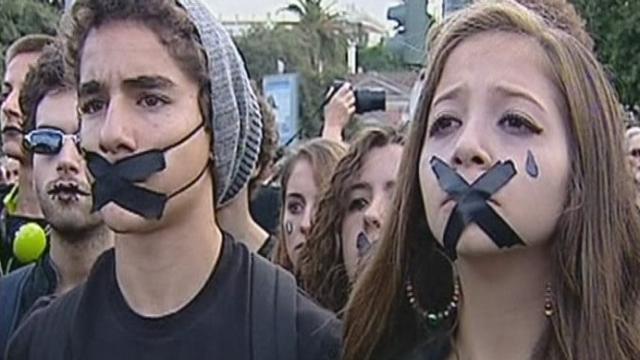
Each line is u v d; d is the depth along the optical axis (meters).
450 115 2.03
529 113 1.97
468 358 2.08
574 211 1.99
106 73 2.06
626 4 16.80
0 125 4.75
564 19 2.11
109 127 2.03
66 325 2.15
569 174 2.00
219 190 2.18
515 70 2.00
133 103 2.06
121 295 2.13
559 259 2.00
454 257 2.02
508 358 2.03
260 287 2.14
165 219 2.06
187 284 2.11
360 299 2.26
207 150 2.12
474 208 1.94
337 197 3.61
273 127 4.01
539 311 2.02
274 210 5.02
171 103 2.06
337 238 3.62
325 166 4.34
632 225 2.04
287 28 41.59
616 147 2.04
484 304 2.03
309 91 34.62
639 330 2.00
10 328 3.16
